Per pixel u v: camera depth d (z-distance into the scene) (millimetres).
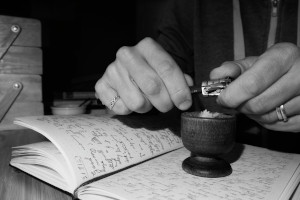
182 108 318
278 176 294
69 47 883
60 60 827
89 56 964
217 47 552
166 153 355
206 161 299
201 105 559
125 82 321
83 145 296
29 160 302
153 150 341
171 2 660
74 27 912
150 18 1287
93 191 253
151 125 398
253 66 294
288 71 298
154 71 312
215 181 280
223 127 283
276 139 480
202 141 286
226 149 291
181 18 622
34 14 849
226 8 555
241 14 541
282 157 353
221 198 247
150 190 256
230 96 299
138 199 238
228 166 303
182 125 302
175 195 249
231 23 548
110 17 1072
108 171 284
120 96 332
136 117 425
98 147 303
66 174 267
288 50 296
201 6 576
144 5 1248
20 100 459
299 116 326
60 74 799
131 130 363
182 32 621
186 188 263
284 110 316
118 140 328
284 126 336
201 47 568
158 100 317
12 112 454
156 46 322
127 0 1131
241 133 516
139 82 308
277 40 499
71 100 567
